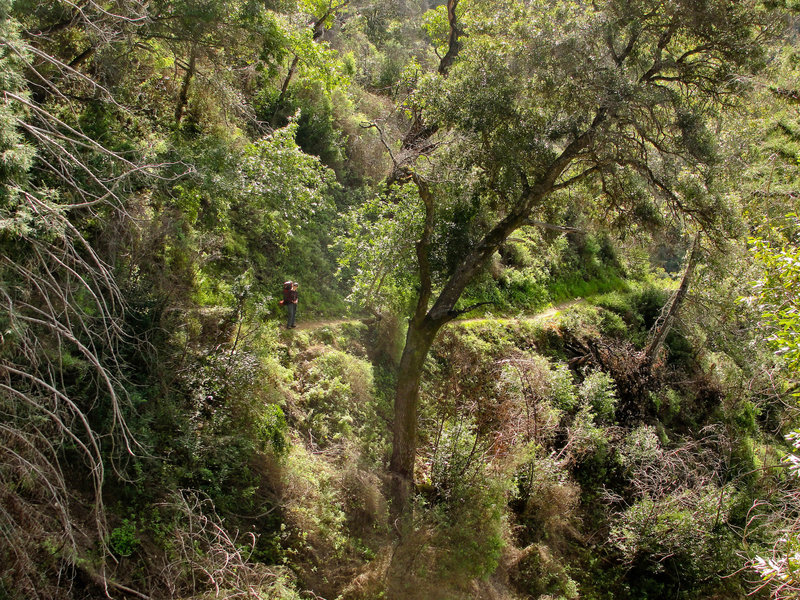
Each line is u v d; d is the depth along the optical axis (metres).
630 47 13.40
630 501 16.83
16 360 8.09
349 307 18.14
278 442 11.90
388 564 11.23
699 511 15.27
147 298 11.06
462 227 14.81
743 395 22.38
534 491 15.02
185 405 11.05
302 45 18.08
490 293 23.64
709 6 12.73
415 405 13.55
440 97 14.28
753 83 13.41
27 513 7.45
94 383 9.56
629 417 20.17
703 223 13.88
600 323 26.22
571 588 13.66
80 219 10.45
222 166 12.88
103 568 8.10
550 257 26.88
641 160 13.70
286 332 15.30
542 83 13.50
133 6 12.77
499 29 14.34
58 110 12.38
